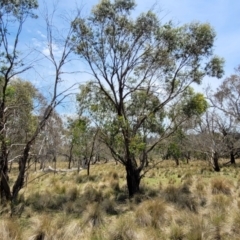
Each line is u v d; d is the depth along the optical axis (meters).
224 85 28.84
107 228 7.22
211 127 26.53
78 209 9.27
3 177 10.18
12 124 12.02
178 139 13.59
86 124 12.17
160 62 12.50
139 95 13.53
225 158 43.41
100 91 12.92
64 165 34.03
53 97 10.62
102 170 23.53
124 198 11.48
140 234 6.40
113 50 12.20
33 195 11.68
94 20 11.97
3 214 8.78
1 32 9.44
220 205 8.76
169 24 11.96
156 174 20.73
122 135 11.93
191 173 20.03
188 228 6.75
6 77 9.87
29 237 6.44
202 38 11.77
